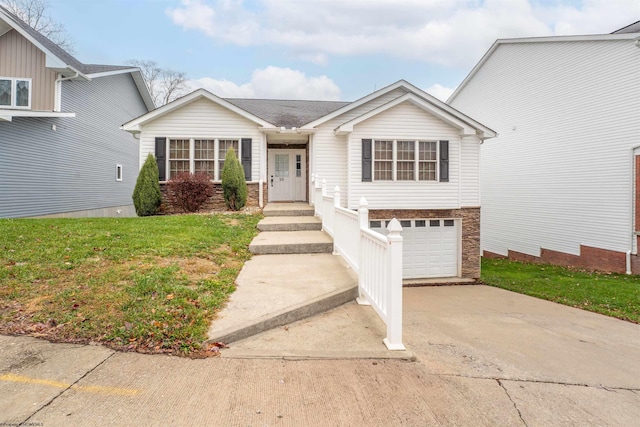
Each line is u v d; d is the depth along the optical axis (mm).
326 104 15695
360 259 4430
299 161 15078
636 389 2920
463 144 12312
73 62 14055
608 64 11344
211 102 11570
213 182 11430
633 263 10773
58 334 3074
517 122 14883
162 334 3115
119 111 18188
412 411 2287
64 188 14039
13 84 12781
